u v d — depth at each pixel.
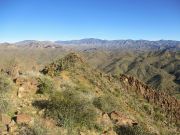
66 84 17.17
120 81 26.84
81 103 12.65
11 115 10.98
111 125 13.29
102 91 20.97
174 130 21.95
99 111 14.41
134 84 27.23
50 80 15.67
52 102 12.27
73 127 11.48
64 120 11.38
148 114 22.58
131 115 18.48
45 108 12.24
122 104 19.84
